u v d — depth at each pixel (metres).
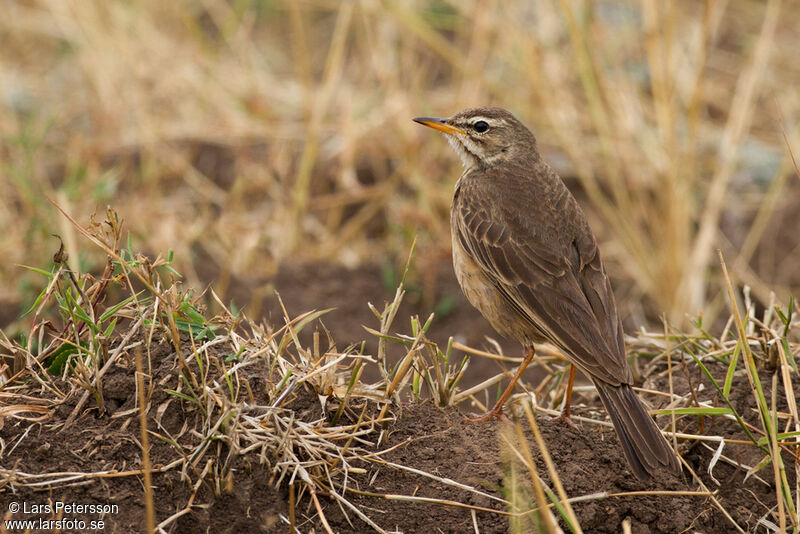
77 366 7.61
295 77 18.80
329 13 20.81
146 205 14.74
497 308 9.43
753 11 20.03
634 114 16.03
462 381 11.93
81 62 17.47
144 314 7.93
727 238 15.48
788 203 15.95
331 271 13.83
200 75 17.78
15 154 15.88
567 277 9.04
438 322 13.10
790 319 9.07
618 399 7.96
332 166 16.14
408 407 8.44
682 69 17.75
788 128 17.20
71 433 7.45
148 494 6.61
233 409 7.32
